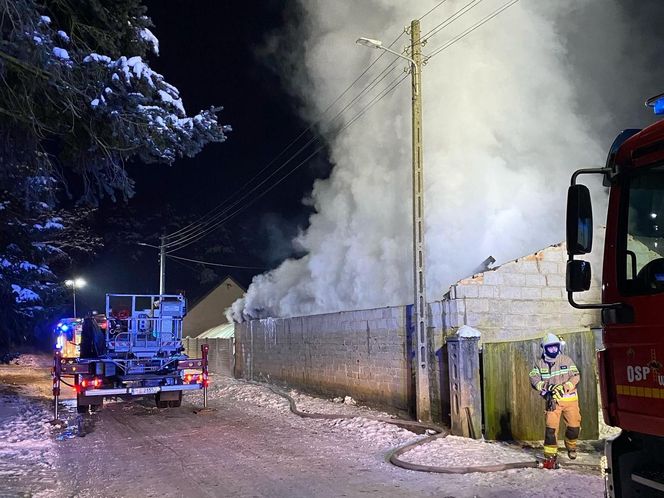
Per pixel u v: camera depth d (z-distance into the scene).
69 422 12.87
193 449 9.60
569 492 6.58
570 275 4.10
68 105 10.25
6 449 9.77
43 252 22.91
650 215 3.90
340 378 14.92
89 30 11.15
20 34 9.09
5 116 10.92
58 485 7.41
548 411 7.74
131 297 14.84
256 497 6.75
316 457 8.78
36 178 12.10
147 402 16.41
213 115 10.93
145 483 7.47
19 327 20.47
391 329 12.80
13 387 21.14
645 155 3.92
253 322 21.55
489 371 9.84
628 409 3.84
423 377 11.23
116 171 11.23
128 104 10.10
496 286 11.12
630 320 3.84
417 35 11.86
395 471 7.84
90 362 13.96
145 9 11.59
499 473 7.54
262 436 10.66
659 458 3.75
